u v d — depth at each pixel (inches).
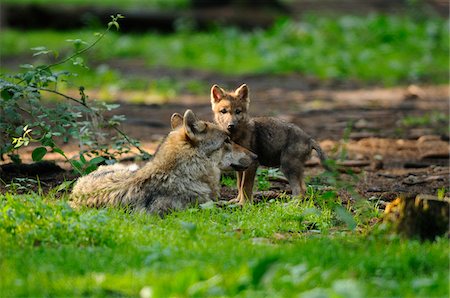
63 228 369.4
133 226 390.6
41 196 450.0
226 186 534.9
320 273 310.2
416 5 1742.1
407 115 882.1
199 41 1507.1
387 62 1315.2
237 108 519.2
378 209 460.8
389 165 627.8
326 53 1360.7
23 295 289.4
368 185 548.4
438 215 373.7
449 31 1557.6
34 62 1262.3
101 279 301.7
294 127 505.7
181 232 380.5
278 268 313.3
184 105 945.5
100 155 528.1
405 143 717.9
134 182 435.5
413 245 354.6
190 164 435.8
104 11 1635.1
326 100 994.7
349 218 387.9
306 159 501.7
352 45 1438.2
